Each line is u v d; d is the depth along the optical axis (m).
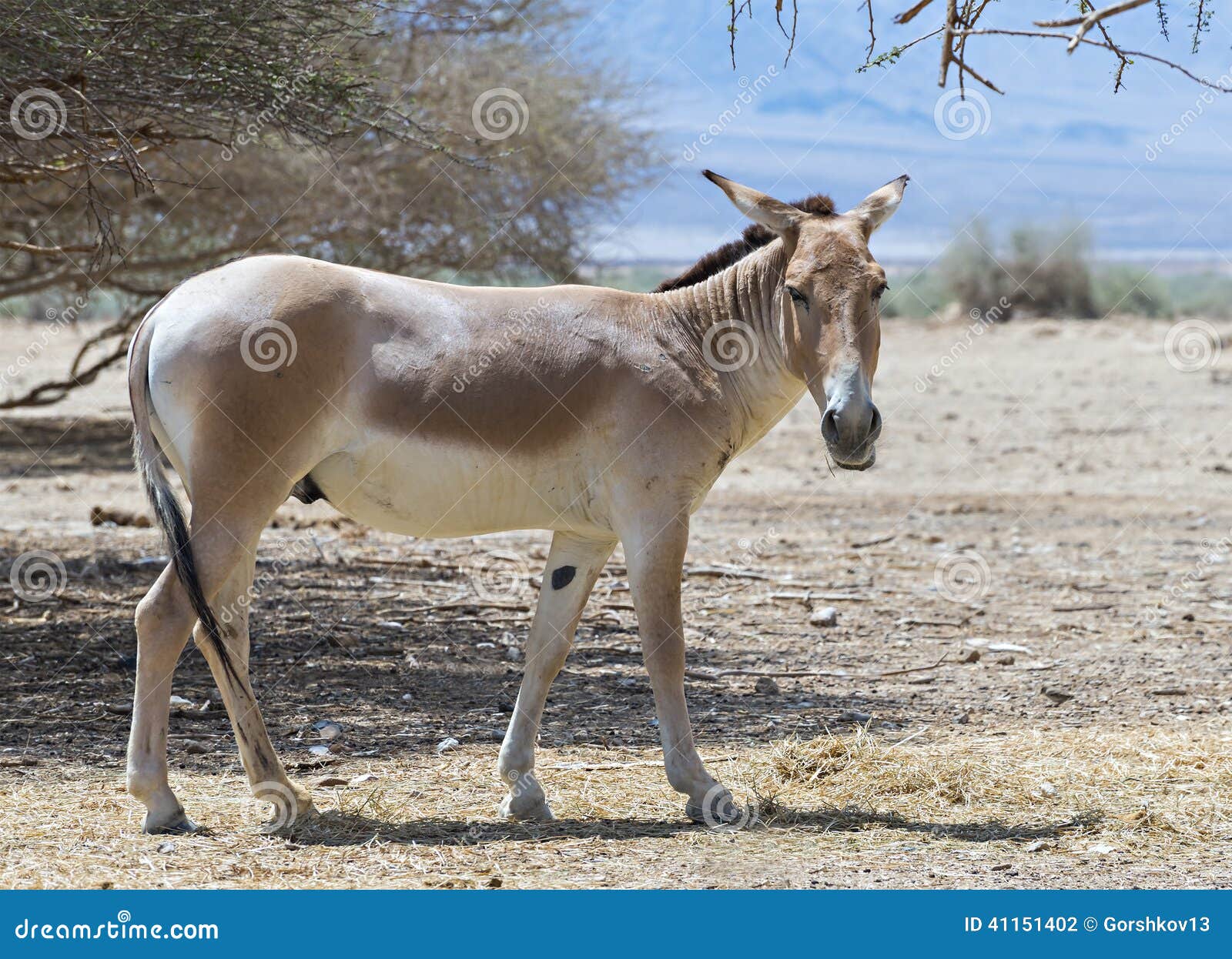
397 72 29.92
